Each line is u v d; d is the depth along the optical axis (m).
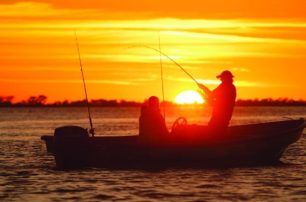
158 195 41.94
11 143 89.44
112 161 56.34
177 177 49.25
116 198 41.12
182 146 54.66
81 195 42.34
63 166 56.94
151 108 55.44
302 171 52.31
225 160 55.19
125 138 59.81
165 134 55.22
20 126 163.25
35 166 58.72
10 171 54.78
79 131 56.72
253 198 40.62
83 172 53.19
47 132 124.75
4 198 41.53
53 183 47.47
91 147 56.41
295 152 71.19
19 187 45.81
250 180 47.50
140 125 55.66
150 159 55.53
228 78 54.16
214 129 54.31
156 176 50.09
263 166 55.66
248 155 55.44
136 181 47.72
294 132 56.19
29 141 94.12
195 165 55.19
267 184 45.81
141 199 40.66
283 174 50.56
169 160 55.31
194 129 55.00
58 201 40.38
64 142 56.28
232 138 55.09
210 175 50.22
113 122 198.50
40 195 42.50
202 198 40.78
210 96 54.31
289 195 41.62
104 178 49.56
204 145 54.50
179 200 40.22
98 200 40.56
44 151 75.50
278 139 55.53
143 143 55.25
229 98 54.00
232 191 43.09
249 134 61.03
